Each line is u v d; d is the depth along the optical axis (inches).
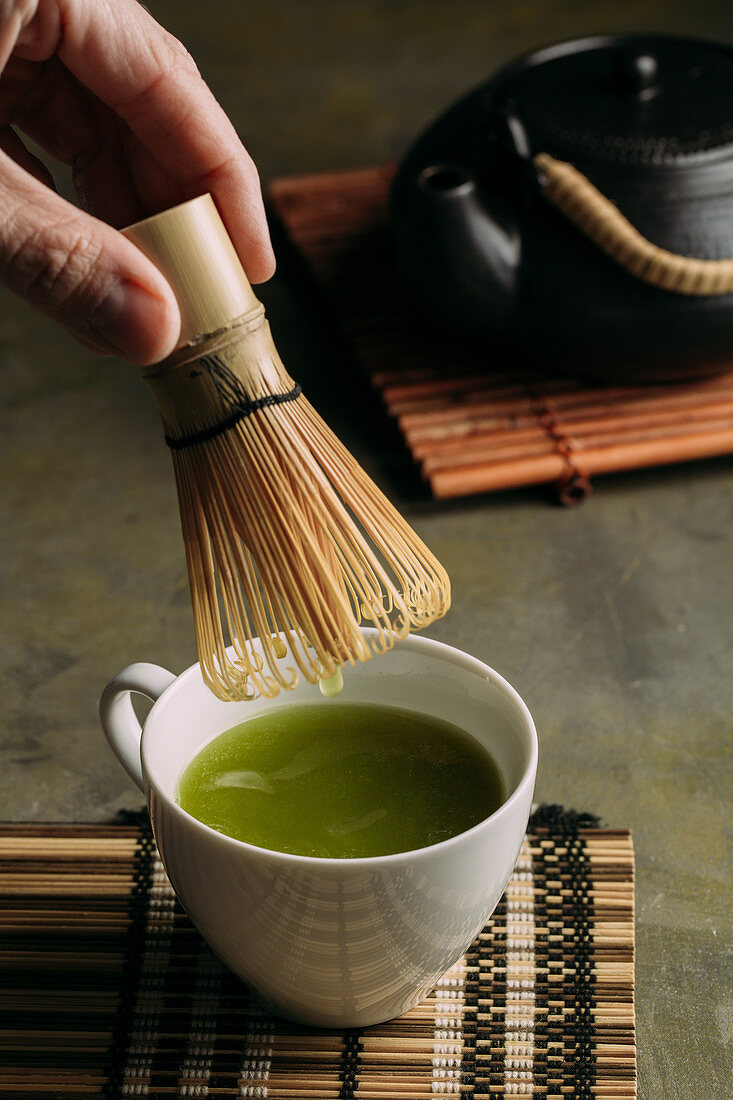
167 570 34.5
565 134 35.8
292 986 23.9
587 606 33.1
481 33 79.6
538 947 25.8
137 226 22.2
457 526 35.3
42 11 24.4
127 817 27.9
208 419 22.5
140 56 24.9
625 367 36.3
